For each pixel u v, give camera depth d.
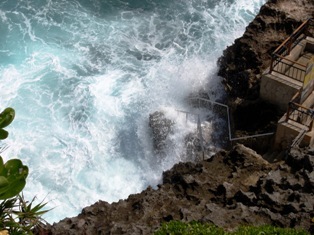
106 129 31.50
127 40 37.00
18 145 30.19
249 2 39.84
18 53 35.62
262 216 20.23
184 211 20.55
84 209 22.73
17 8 38.44
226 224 19.55
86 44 36.50
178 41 37.06
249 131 27.55
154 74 34.50
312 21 28.95
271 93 27.16
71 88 33.47
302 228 19.39
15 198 11.07
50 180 28.88
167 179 25.27
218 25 38.25
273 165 24.33
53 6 38.78
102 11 38.94
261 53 29.91
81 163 29.83
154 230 19.19
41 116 31.89
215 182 23.59
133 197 23.50
